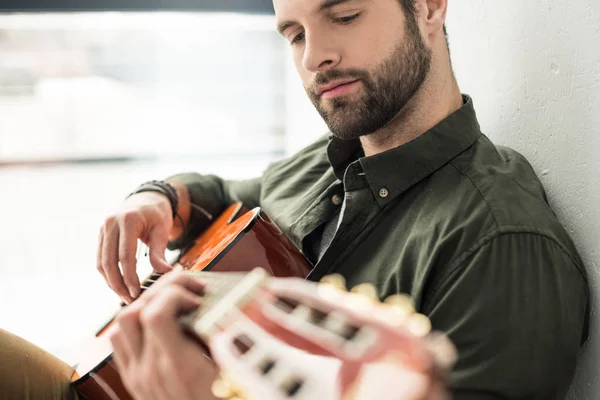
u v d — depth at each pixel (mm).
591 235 793
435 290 711
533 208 746
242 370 361
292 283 438
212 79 2371
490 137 1050
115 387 824
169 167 2467
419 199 814
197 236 1251
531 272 682
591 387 794
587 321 785
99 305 1922
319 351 342
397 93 822
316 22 801
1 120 2318
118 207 1098
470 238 708
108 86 2338
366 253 829
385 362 314
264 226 911
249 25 2205
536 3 884
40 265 2102
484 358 646
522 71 935
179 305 477
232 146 2471
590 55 777
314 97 859
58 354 1652
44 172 2418
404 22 810
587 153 794
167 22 2152
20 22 2115
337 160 1004
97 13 1973
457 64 1159
